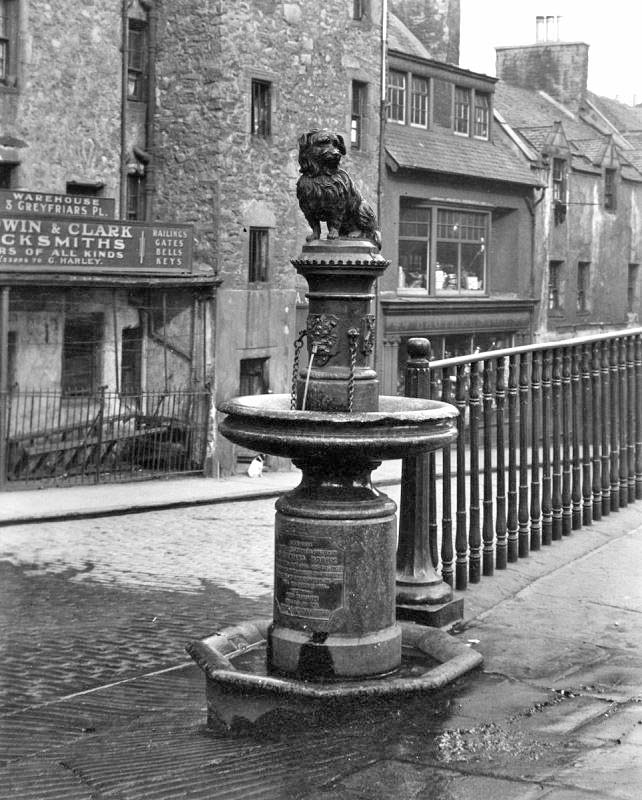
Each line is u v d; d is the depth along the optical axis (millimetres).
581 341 6863
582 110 45500
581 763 3779
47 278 21156
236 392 25750
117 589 10211
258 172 26109
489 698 4539
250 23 25594
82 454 22703
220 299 25203
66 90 22797
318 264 4715
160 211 25734
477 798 3539
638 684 4633
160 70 25562
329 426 4477
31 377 21938
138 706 5453
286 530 4805
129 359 24656
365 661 4727
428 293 32406
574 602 5738
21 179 22062
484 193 34312
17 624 8266
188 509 18938
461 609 5586
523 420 6500
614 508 7480
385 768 3855
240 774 3893
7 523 16375
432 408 4906
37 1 22125
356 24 28781
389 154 30078
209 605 9281
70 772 4168
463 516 5957
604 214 42031
